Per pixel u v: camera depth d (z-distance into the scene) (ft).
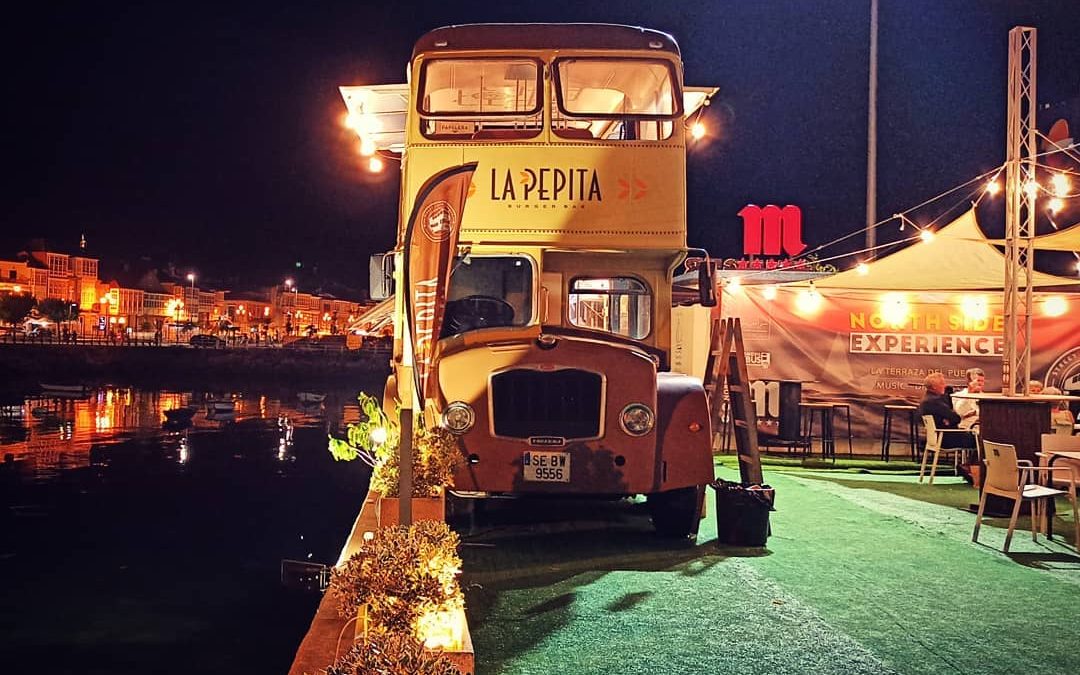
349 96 38.01
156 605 53.11
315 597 54.80
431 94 30.37
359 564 14.01
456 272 29.76
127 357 290.56
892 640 19.19
